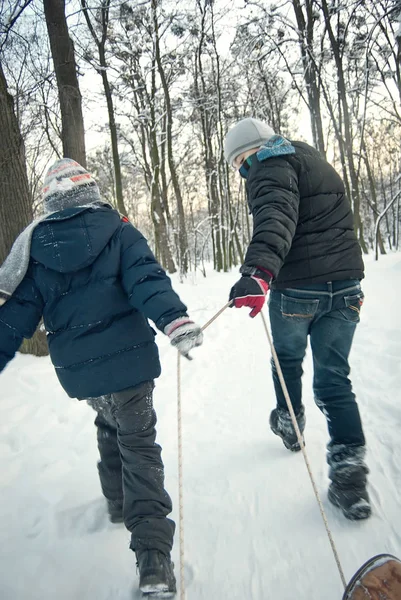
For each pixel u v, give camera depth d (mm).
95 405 2154
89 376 1870
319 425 3170
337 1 12484
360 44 13445
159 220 20188
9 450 3291
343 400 2264
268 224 2025
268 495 2438
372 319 5938
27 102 8664
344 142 15891
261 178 2182
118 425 1988
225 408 3740
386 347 4676
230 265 22359
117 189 13305
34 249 1824
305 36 13258
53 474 2883
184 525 2273
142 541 1804
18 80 8336
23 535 2312
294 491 2447
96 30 13148
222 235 22094
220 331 6980
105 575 2006
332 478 2223
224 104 20625
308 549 2025
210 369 4988
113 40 16531
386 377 3918
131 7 15492
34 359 5688
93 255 1816
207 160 21969
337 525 2141
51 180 1959
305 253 2289
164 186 20922
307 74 13938
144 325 1975
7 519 2451
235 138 2506
